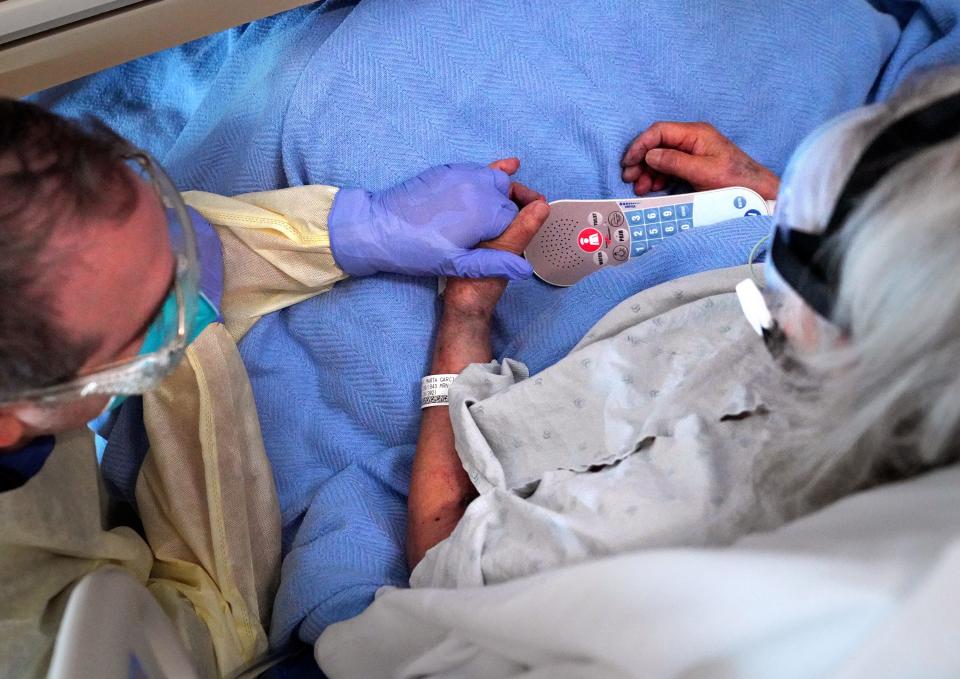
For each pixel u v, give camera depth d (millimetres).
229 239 905
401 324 949
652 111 1060
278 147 978
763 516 570
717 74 1062
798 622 432
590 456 758
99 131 598
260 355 974
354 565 851
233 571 840
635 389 784
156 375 594
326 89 951
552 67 1007
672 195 1015
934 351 421
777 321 556
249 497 891
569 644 548
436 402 888
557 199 1033
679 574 484
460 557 704
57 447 711
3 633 615
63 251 503
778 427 575
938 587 381
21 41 824
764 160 1104
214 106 1079
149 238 555
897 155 447
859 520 444
